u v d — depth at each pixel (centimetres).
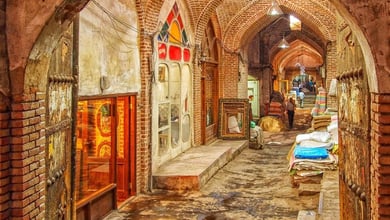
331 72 1519
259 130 1566
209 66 1450
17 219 383
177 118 1141
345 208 461
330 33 1503
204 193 899
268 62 2386
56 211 457
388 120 342
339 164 498
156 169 953
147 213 761
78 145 715
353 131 418
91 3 658
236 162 1280
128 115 851
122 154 853
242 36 1588
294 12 1548
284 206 808
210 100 1484
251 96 2250
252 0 1523
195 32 1230
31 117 395
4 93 378
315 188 879
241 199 859
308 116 2877
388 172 342
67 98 494
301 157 951
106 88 714
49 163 434
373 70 348
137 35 858
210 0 1185
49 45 411
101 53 698
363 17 352
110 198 766
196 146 1293
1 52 377
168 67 1034
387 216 342
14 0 379
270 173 1127
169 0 1004
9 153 383
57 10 387
